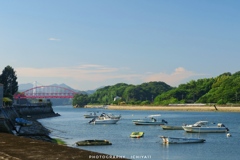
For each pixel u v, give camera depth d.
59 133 95.12
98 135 90.19
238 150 63.69
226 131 97.19
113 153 59.31
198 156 57.38
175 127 107.50
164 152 60.97
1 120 62.12
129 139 80.31
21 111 158.75
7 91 178.88
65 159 19.11
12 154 21.12
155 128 113.94
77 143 67.75
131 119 170.50
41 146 24.45
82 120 164.38
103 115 155.38
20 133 72.50
